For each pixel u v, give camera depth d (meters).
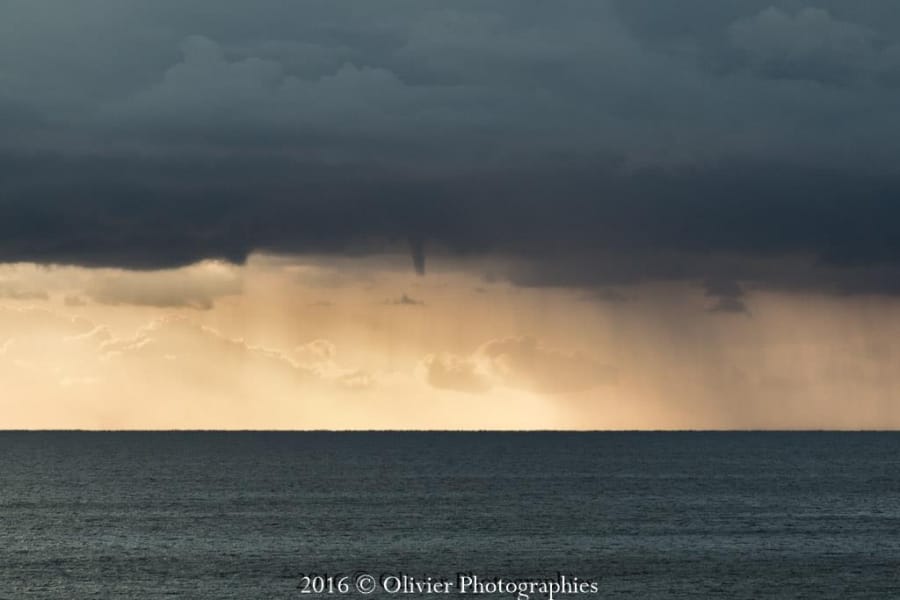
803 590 185.75
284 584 189.88
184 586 187.50
